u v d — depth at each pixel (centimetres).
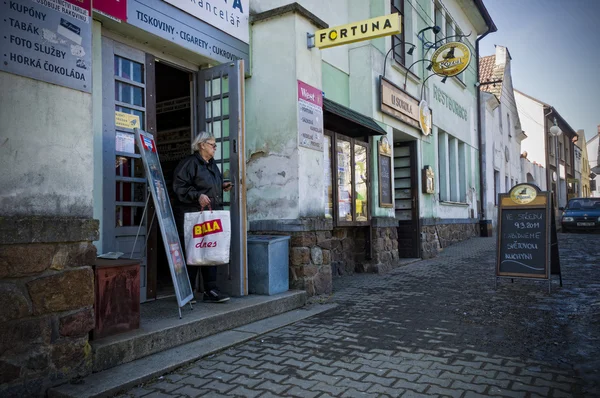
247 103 633
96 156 435
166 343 386
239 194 531
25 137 301
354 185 803
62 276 313
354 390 315
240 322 468
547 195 668
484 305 571
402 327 473
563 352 391
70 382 312
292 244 599
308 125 616
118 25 448
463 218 1499
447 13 1346
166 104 747
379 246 866
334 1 836
